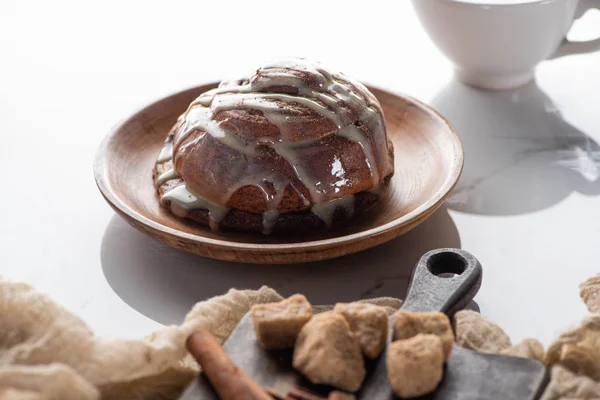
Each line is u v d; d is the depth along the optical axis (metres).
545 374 0.51
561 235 0.63
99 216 0.65
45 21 0.95
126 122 0.68
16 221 0.65
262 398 0.48
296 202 0.61
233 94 0.63
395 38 0.89
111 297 0.59
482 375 0.49
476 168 0.69
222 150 0.61
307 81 0.63
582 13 0.75
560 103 0.77
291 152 0.61
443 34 0.75
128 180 0.65
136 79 0.83
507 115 0.75
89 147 0.73
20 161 0.71
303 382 0.49
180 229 0.61
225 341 0.51
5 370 0.47
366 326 0.50
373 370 0.50
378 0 0.99
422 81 0.81
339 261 0.61
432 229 0.63
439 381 0.49
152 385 0.51
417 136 0.68
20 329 0.50
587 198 0.66
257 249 0.57
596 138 0.72
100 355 0.50
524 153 0.71
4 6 0.99
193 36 0.91
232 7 0.98
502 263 0.61
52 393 0.47
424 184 0.64
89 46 0.89
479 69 0.77
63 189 0.68
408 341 0.49
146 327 0.57
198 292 0.59
